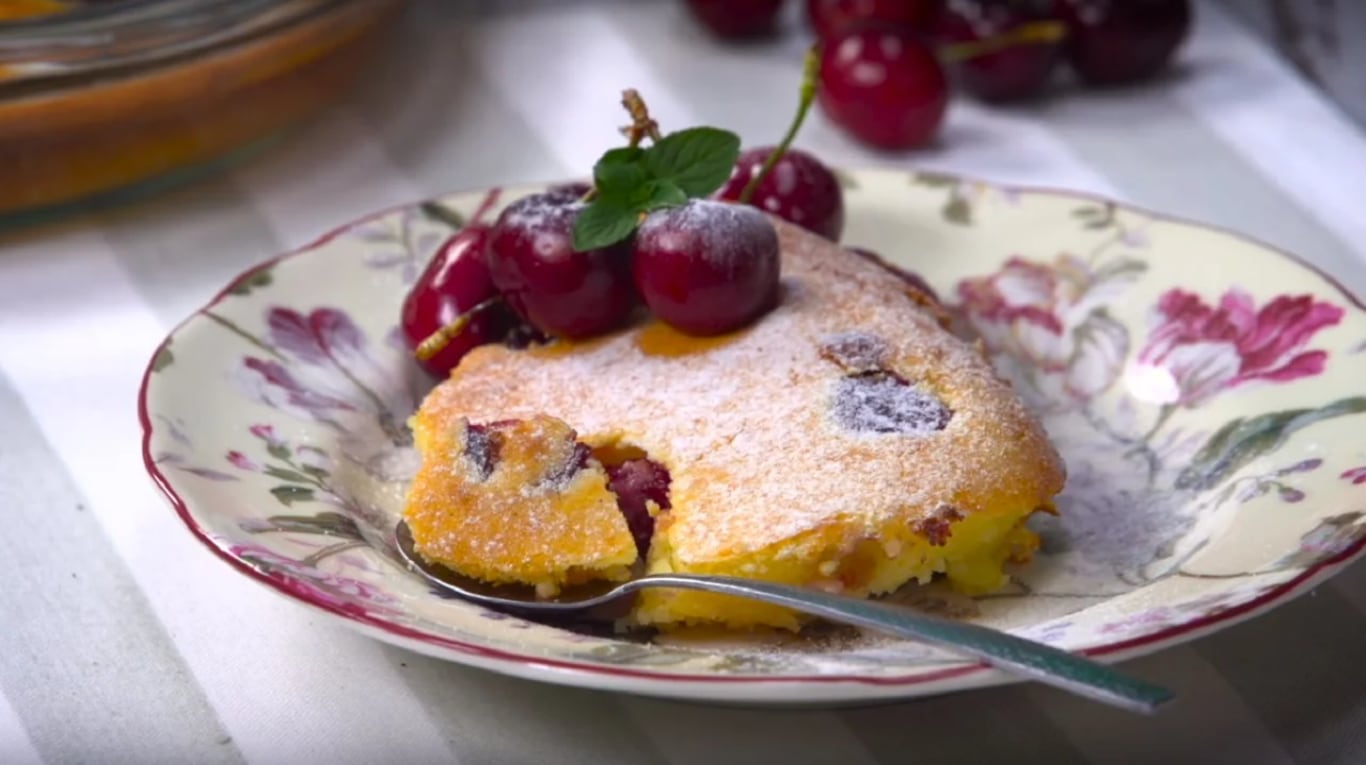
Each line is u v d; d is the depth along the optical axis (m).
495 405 0.48
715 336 0.49
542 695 0.45
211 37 0.58
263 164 0.64
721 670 0.41
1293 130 0.66
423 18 0.73
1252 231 0.60
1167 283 0.53
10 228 0.60
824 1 0.69
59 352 0.55
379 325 0.52
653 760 0.43
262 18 0.59
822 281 0.50
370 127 0.66
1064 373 0.52
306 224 0.61
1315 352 0.49
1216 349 0.51
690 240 0.48
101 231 0.60
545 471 0.45
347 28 0.62
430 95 0.68
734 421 0.46
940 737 0.44
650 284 0.48
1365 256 0.59
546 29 0.72
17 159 0.58
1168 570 0.46
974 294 0.54
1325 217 0.61
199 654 0.45
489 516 0.45
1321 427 0.47
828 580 0.45
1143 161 0.64
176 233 0.60
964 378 0.47
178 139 0.60
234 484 0.46
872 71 0.63
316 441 0.49
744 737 0.44
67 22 0.57
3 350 0.55
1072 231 0.55
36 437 0.51
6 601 0.47
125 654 0.45
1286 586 0.42
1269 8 0.72
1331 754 0.43
